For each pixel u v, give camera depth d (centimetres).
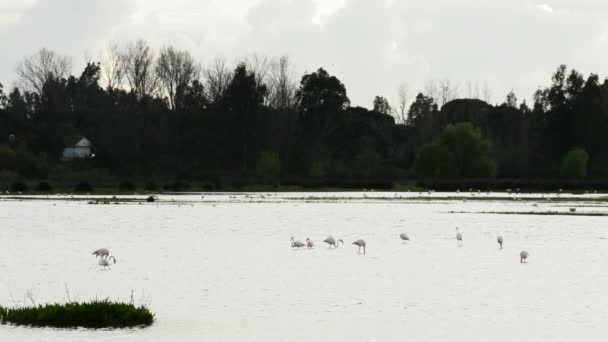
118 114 17738
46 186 12962
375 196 12731
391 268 4112
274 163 16238
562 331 2705
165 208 9075
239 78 17750
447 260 4453
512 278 3772
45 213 8106
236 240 5525
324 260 4428
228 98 17788
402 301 3194
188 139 17425
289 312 2986
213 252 4781
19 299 3197
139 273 3881
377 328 2744
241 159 17600
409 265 4234
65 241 5362
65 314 2709
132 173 15850
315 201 10988
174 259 4428
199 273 3891
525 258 4416
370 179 16262
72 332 2606
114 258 4191
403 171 17000
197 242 5366
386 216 8050
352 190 15338
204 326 2747
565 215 8144
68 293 3309
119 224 6812
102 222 7006
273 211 8725
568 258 4544
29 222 6950
